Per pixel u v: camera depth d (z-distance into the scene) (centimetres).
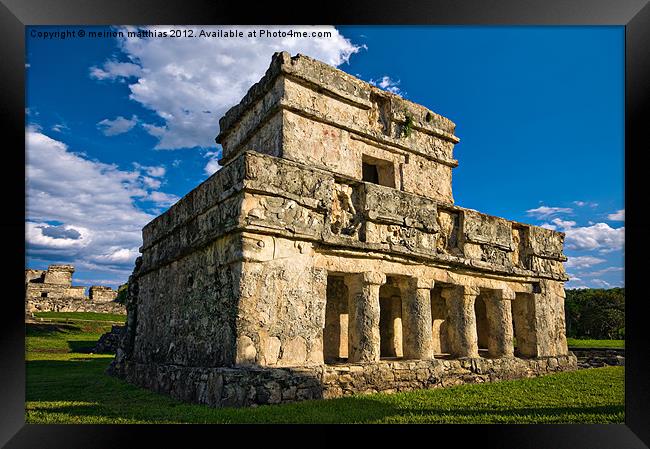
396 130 1341
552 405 799
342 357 1116
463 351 1139
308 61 1159
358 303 952
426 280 1070
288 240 841
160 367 1019
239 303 769
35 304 3475
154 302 1231
